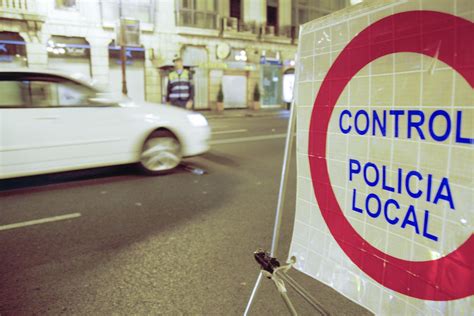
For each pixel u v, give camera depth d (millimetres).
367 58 1447
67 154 5621
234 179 6230
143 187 5754
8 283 2998
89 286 2949
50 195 5336
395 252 1422
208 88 23328
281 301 2748
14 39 17422
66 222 4312
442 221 1266
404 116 1346
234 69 23953
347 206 1597
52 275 3121
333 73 1598
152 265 3285
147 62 20656
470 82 1152
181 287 2924
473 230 1180
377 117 1438
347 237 1608
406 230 1379
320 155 1700
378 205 1470
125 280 3037
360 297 1560
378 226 1477
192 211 4684
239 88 24719
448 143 1226
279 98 26688
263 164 7355
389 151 1408
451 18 1183
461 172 1198
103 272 3168
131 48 20125
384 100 1405
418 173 1323
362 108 1488
